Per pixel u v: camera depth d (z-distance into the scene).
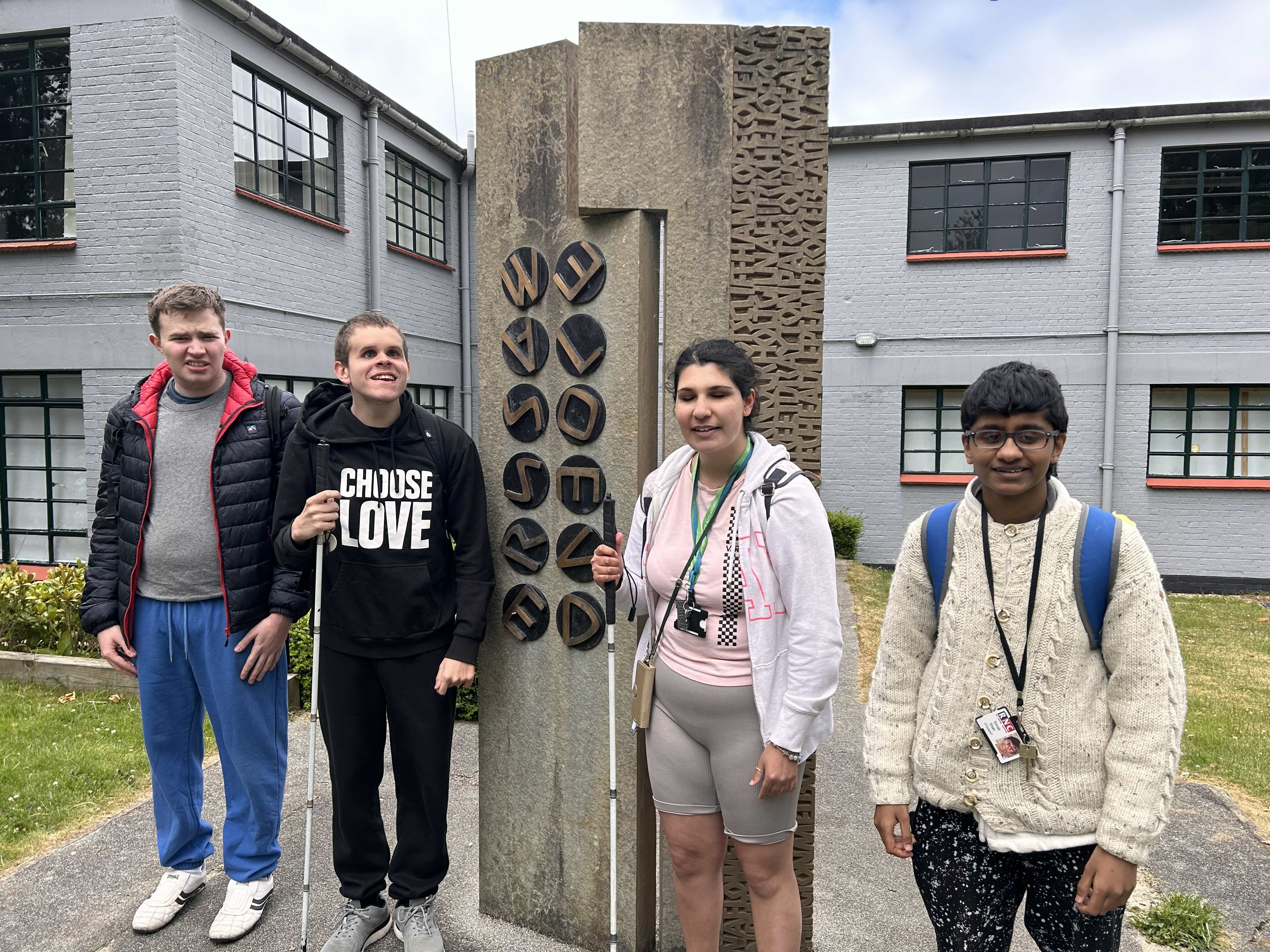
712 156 2.17
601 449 2.27
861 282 9.94
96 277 6.93
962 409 1.54
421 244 11.09
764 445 1.81
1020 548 1.52
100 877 2.84
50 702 4.48
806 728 1.67
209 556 2.46
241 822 2.57
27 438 7.49
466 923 2.57
